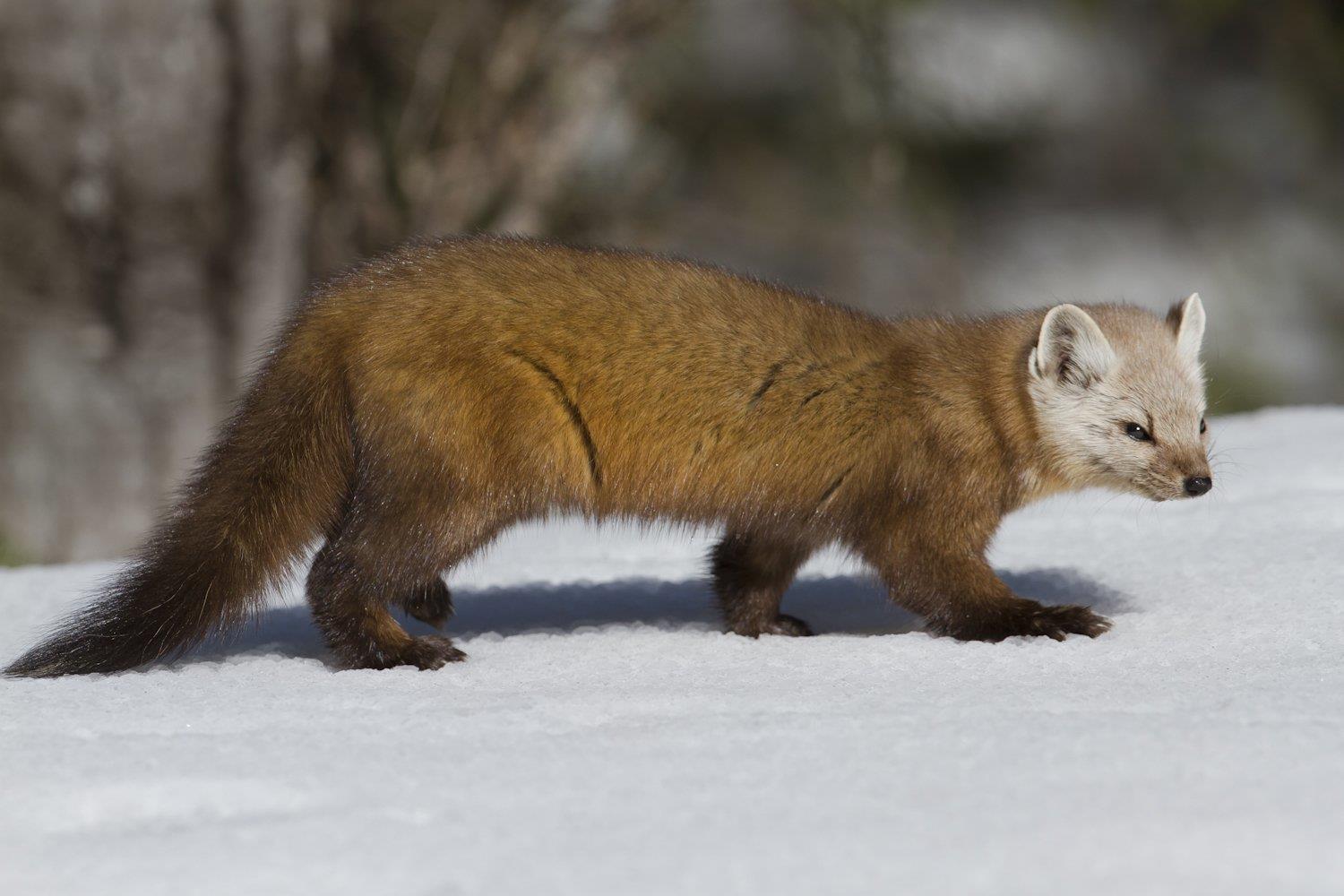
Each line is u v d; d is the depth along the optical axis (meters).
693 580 13.15
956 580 10.86
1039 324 11.40
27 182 23.53
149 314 24.00
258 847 6.07
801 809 6.29
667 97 31.14
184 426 24.25
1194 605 10.84
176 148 23.45
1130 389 11.04
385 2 29.16
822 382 10.80
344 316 10.32
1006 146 33.25
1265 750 6.84
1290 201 37.06
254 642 11.16
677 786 6.65
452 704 8.45
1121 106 36.22
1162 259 36.06
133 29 23.00
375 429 10.09
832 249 30.92
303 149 24.73
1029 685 8.60
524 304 10.27
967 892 5.46
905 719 7.69
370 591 10.15
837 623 11.91
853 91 31.27
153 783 6.84
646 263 10.85
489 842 6.03
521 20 29.81
